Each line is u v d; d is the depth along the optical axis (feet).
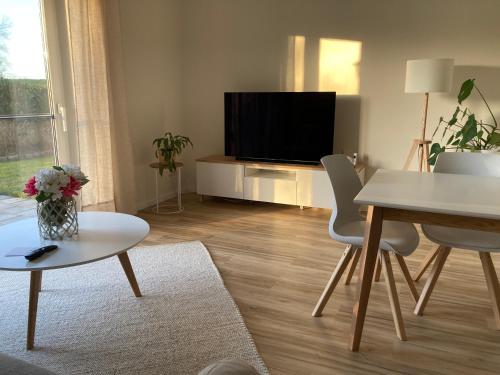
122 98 12.91
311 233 12.27
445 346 6.81
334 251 10.87
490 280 7.29
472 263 10.05
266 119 14.71
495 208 5.60
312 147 14.26
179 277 9.23
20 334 7.06
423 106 13.47
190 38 16.26
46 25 11.23
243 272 9.60
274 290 8.72
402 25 13.26
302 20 14.44
